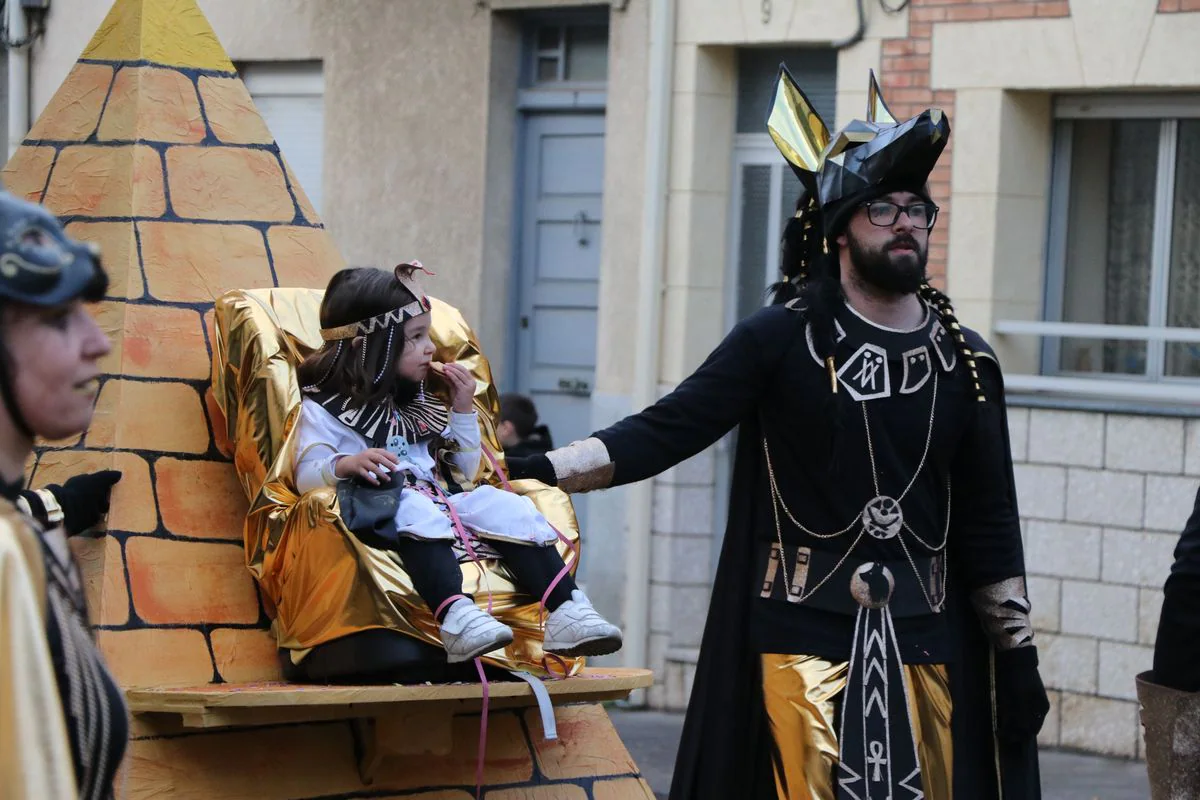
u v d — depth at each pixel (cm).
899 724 647
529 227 1538
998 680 684
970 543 682
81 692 347
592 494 1455
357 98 1572
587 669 657
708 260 1413
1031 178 1301
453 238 1527
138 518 625
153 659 607
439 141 1532
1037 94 1293
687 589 1427
